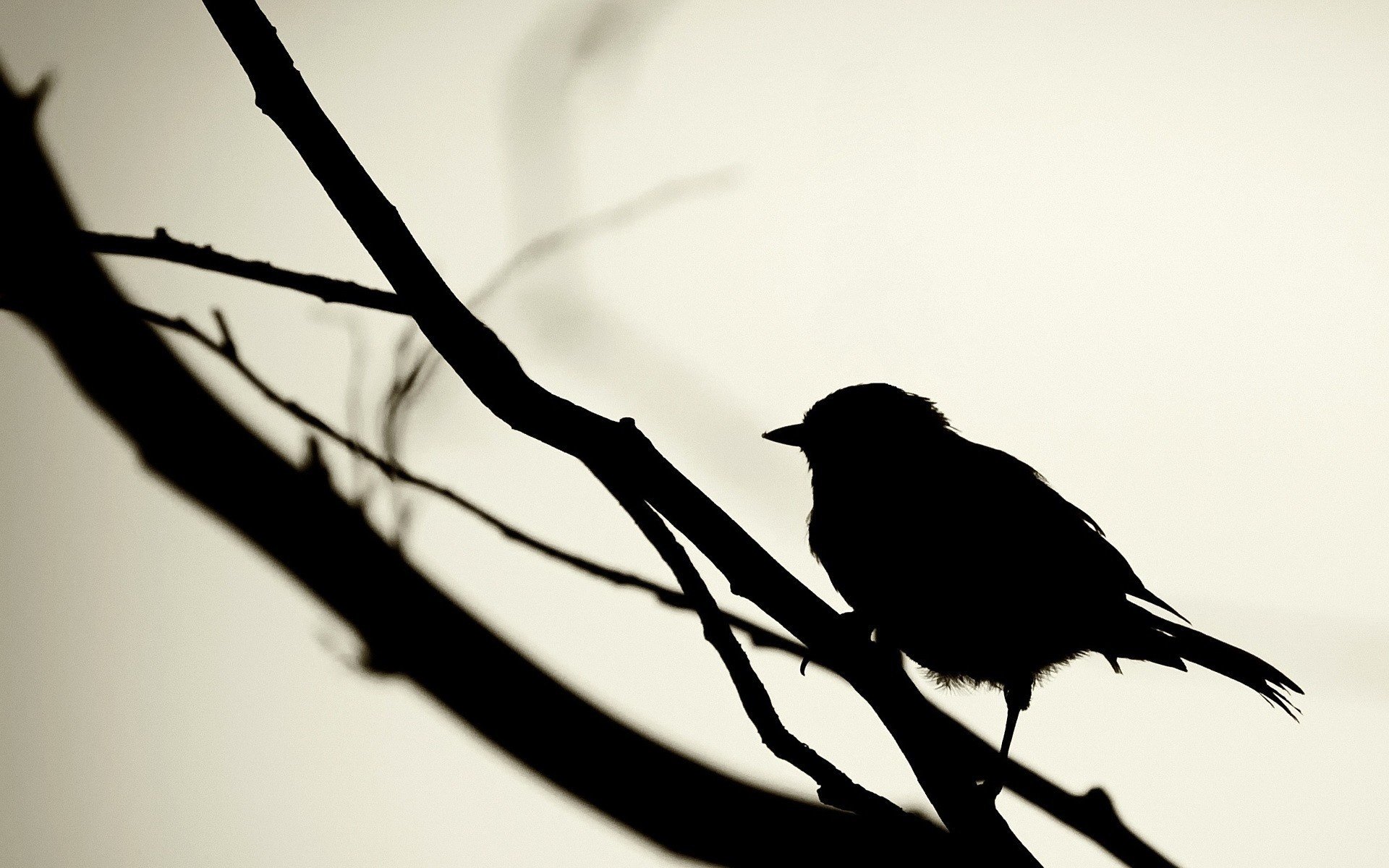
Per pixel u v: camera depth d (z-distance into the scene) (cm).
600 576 448
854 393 643
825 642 369
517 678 677
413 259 324
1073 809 511
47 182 513
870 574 592
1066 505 625
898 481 600
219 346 443
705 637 338
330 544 621
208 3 313
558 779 652
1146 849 499
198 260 330
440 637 656
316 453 618
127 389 618
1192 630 588
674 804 655
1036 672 606
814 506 629
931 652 604
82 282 455
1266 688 579
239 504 612
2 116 520
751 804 661
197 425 622
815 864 625
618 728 687
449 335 328
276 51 315
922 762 372
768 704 339
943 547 582
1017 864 359
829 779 344
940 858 353
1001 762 517
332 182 319
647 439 351
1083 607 585
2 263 444
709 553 358
